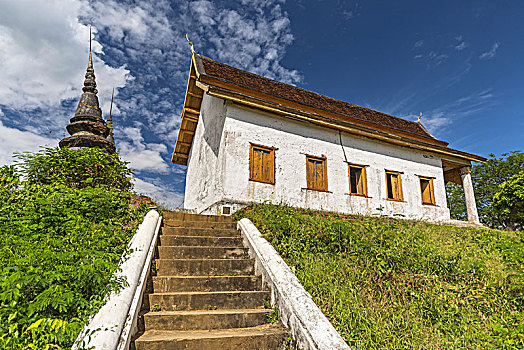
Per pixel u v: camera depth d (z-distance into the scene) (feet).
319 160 40.60
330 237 22.21
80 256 13.74
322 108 43.73
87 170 27.71
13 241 14.67
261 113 37.52
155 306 14.12
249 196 34.42
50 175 26.58
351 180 43.09
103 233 17.17
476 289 18.03
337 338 11.48
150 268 16.39
